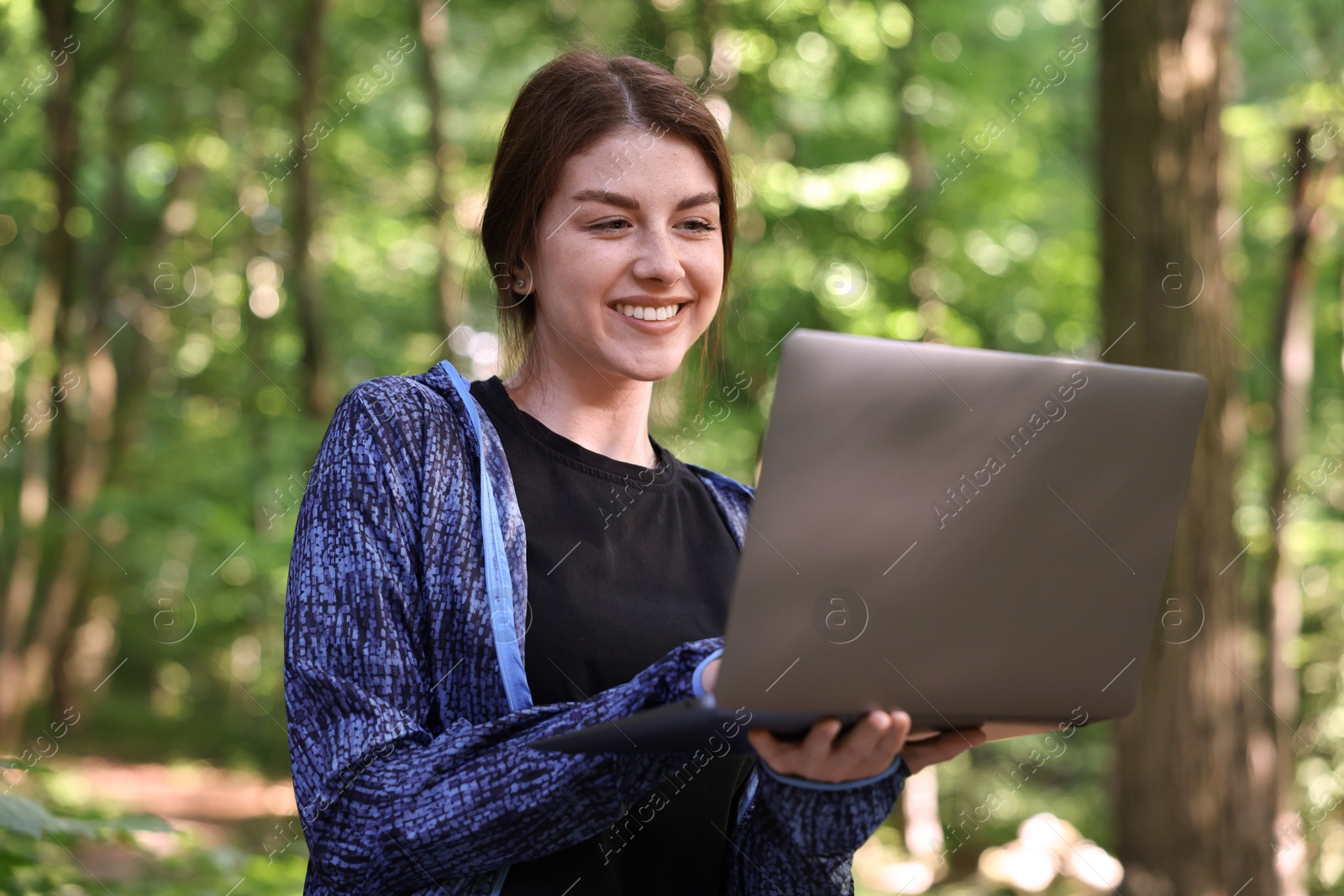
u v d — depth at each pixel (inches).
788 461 38.5
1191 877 209.5
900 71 372.2
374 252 496.7
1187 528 213.0
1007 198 385.1
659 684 41.7
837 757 42.1
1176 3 215.6
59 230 359.3
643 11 345.7
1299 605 385.7
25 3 350.9
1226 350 215.5
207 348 441.4
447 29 419.5
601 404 56.3
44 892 78.9
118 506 340.2
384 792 42.6
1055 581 42.5
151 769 454.9
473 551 48.0
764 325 339.6
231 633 348.2
